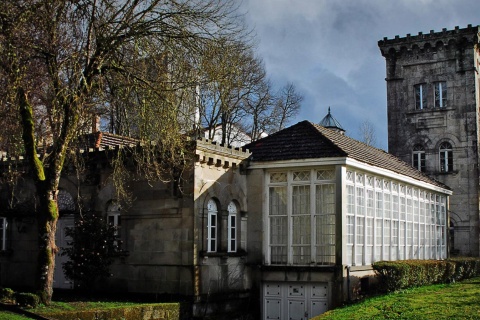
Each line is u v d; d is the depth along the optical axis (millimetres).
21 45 17266
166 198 21734
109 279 22547
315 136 24516
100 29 18562
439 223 34625
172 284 21234
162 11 19125
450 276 28562
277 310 23312
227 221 23016
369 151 28797
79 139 21969
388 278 23000
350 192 23516
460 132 42875
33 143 18141
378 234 25984
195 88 19938
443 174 43000
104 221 22172
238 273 23297
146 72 19141
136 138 23516
